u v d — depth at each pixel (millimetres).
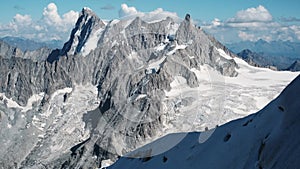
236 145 26156
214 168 25516
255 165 21062
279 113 23891
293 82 22781
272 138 20578
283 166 17750
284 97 22750
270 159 19438
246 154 24016
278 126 21250
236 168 23547
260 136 24219
